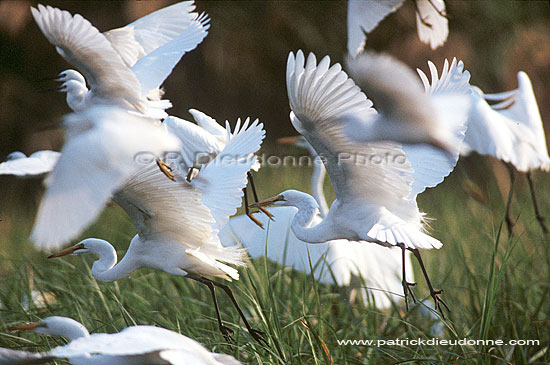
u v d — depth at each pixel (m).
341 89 7.00
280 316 9.91
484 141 11.73
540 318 10.27
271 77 29.12
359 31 10.73
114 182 6.17
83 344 5.75
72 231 5.98
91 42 7.20
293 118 7.74
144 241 8.87
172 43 9.90
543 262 11.98
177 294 11.40
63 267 12.39
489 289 8.56
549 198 16.92
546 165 12.08
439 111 6.82
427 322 10.72
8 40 27.12
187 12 10.05
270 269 11.94
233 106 29.22
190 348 6.02
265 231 11.62
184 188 8.12
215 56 28.08
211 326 10.14
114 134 6.25
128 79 7.61
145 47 9.95
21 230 19.55
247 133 9.14
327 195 18.70
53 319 7.49
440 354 9.12
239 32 28.25
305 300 9.98
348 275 11.15
